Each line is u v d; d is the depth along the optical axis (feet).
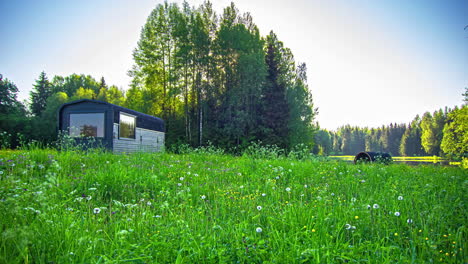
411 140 380.99
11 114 147.13
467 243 8.90
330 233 10.82
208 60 110.01
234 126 106.01
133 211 13.97
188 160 36.83
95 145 50.93
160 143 72.59
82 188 18.88
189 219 12.33
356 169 31.22
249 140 108.78
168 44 114.93
